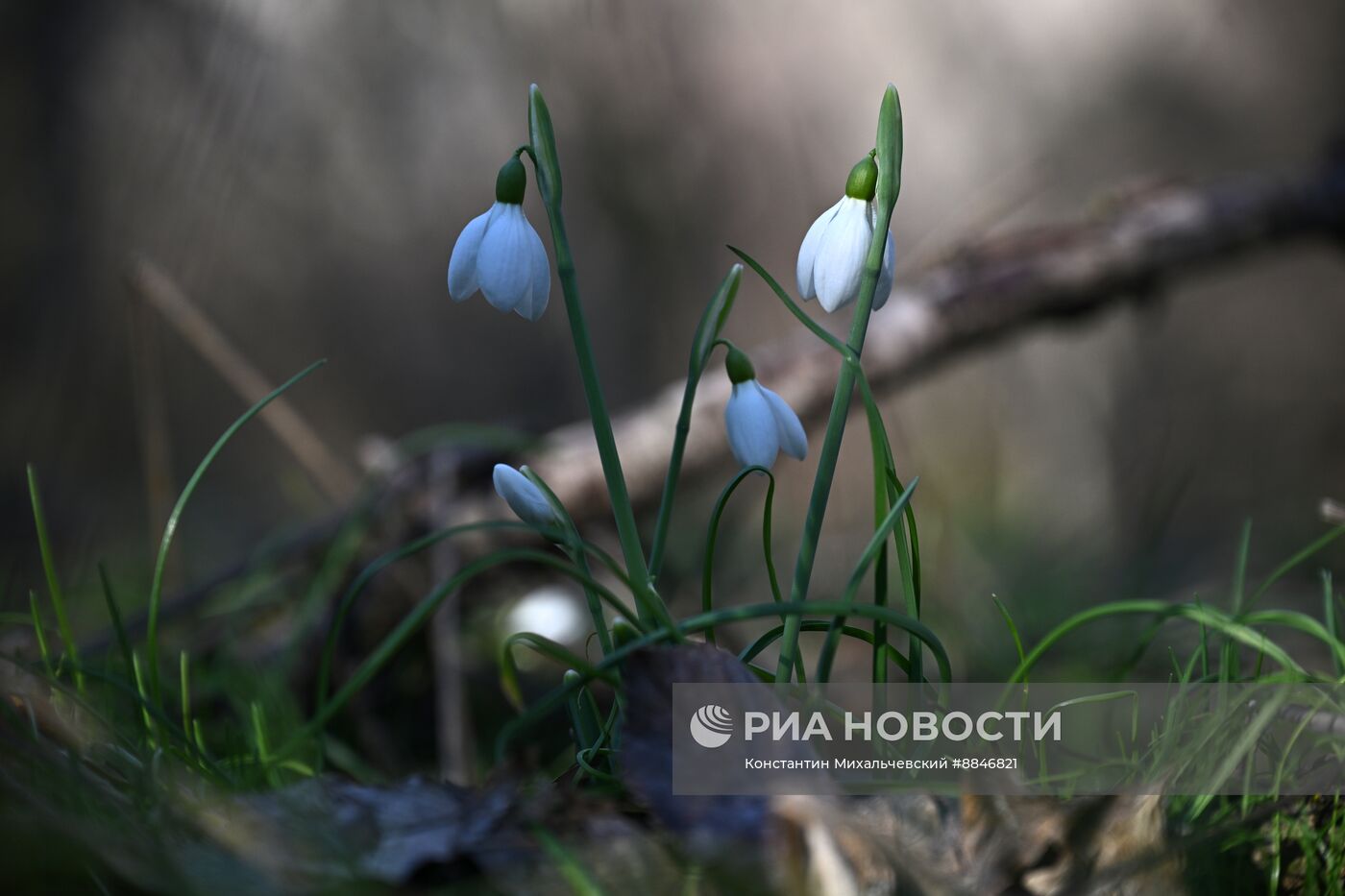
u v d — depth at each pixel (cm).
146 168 122
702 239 156
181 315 85
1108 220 113
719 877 50
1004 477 144
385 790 52
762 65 153
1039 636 86
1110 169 182
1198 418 162
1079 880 50
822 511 53
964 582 107
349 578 80
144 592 88
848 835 50
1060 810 51
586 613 91
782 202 154
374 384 221
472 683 82
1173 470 138
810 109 156
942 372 112
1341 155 118
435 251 216
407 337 219
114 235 141
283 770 59
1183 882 50
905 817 51
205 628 81
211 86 115
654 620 54
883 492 54
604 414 53
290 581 85
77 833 50
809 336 105
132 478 157
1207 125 185
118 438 158
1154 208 113
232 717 69
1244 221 115
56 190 164
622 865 50
